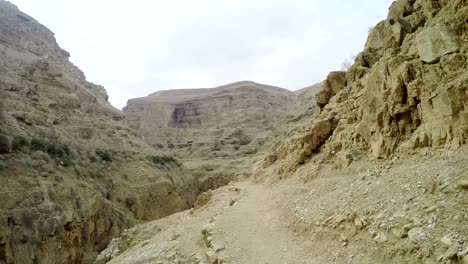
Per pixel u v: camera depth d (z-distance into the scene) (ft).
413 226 26.43
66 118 157.79
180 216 80.07
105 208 116.67
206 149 255.29
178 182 175.01
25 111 136.87
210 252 40.42
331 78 77.10
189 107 370.73
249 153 238.48
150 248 52.11
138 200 136.36
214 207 67.21
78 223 100.48
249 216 49.70
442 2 56.85
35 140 119.44
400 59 46.70
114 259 61.72
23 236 84.84
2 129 111.45
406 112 43.01
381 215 30.19
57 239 91.66
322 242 33.58
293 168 63.93
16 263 80.43
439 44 42.34
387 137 44.37
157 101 388.57
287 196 51.88
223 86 421.18
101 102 227.40
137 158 165.37
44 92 163.53
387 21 73.77
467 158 31.17
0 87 140.15
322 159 56.34
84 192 110.93
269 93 385.09
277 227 42.57
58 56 252.42
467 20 43.11
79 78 254.47
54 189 102.42
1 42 199.52
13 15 242.58
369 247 28.40
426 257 23.54
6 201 87.56
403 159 39.99
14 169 99.50
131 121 375.25
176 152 267.18
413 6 67.56
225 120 338.13
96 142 156.46
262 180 73.56
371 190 36.29
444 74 39.75
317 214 38.27
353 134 53.47
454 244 22.70
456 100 35.81
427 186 30.45
